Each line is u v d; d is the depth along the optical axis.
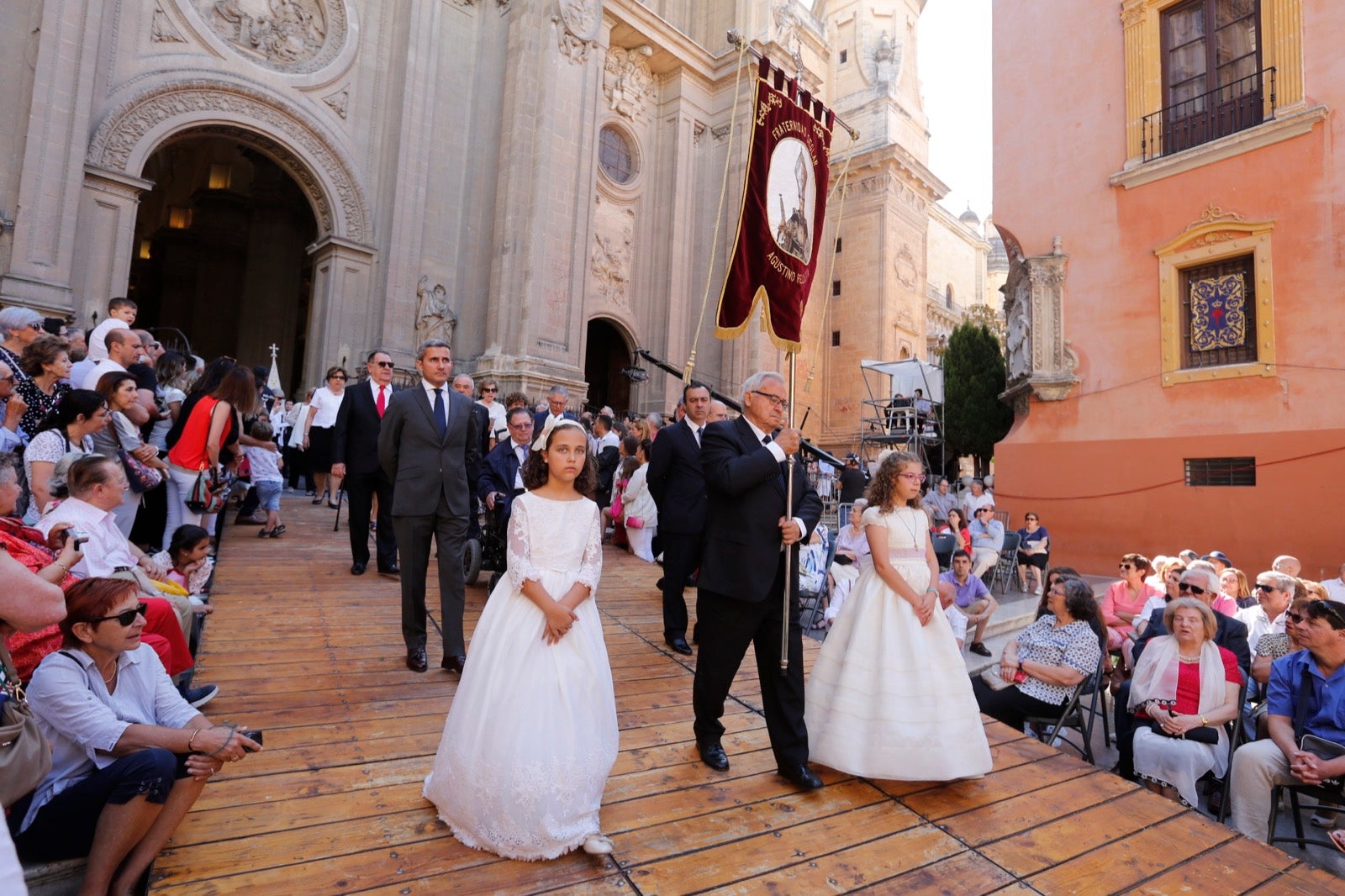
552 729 2.59
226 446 6.08
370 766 3.17
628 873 2.56
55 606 2.18
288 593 5.73
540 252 17.38
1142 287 11.83
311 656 4.45
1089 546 12.15
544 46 17.98
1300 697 4.21
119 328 5.69
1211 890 2.77
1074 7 13.03
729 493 3.23
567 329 17.89
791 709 3.34
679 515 5.28
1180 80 11.72
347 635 4.88
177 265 22.80
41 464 4.19
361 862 2.48
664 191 23.09
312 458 9.43
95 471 3.79
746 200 4.49
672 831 2.87
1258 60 10.74
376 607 5.54
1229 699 4.64
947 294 37.00
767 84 4.58
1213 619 4.71
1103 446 12.10
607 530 9.85
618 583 7.36
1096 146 12.58
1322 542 9.68
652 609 6.43
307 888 2.33
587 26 18.88
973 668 7.02
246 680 4.02
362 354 16.62
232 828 2.63
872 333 27.84
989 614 7.58
